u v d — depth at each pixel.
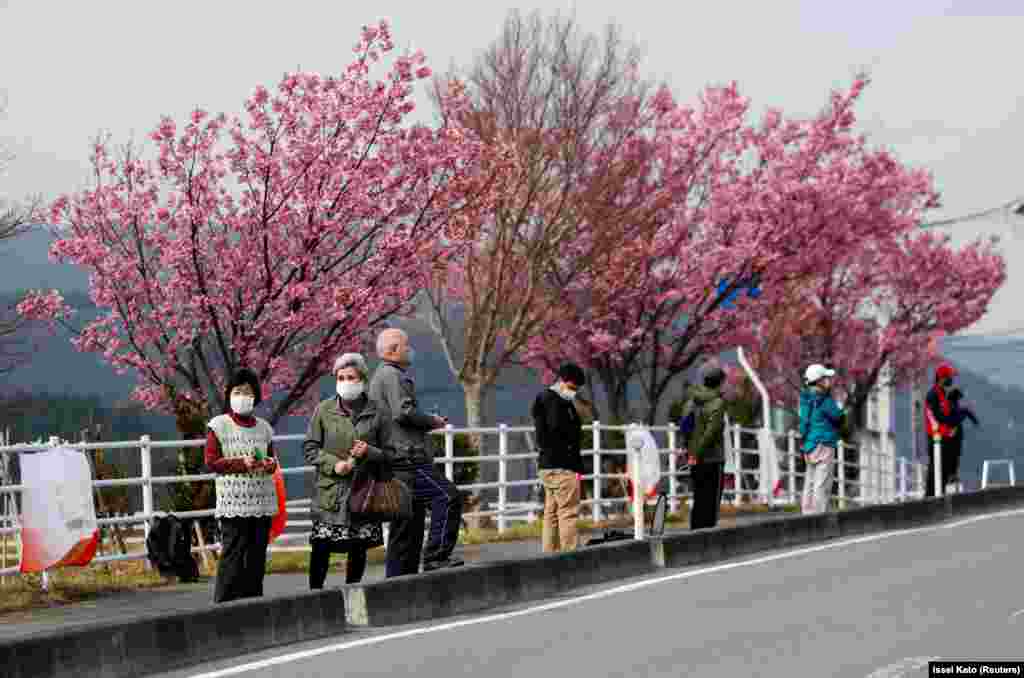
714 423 26.27
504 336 43.69
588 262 43.59
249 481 16.42
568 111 42.66
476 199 37.25
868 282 61.97
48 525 17.69
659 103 47.00
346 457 17.17
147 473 20.77
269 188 33.53
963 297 63.84
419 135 34.97
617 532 23.41
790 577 20.12
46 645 12.49
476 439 35.66
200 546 22.44
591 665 12.71
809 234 47.75
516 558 18.98
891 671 12.09
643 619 15.94
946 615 15.39
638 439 23.20
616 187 43.88
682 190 47.28
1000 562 21.05
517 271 42.31
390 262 34.41
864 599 17.06
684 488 39.62
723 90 47.91
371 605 16.34
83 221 34.22
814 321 59.84
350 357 17.25
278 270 33.75
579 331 46.16
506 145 38.16
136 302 33.53
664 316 46.78
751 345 50.06
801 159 48.28
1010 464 39.88
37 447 18.39
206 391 34.62
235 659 14.05
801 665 12.45
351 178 33.56
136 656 13.33
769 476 36.75
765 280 48.50
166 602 18.41
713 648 13.52
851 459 60.34
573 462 22.45
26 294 36.00
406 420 18.19
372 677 12.47
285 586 20.28
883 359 62.47
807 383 28.75
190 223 32.47
